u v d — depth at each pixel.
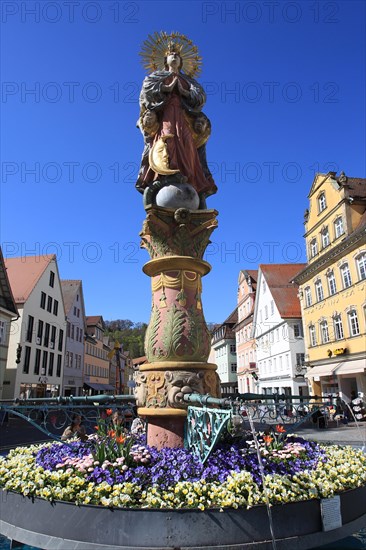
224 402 4.02
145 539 3.75
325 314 29.92
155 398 5.72
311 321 32.25
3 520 4.53
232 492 3.94
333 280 29.09
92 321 63.59
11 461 5.11
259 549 3.75
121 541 3.78
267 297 42.41
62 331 45.38
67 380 47.78
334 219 29.20
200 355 6.13
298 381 35.59
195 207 7.09
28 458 5.16
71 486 4.17
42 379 38.38
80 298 54.16
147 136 7.91
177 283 6.44
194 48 8.83
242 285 53.97
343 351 26.94
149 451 5.03
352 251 26.42
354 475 4.77
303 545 3.89
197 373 5.80
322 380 30.78
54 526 4.06
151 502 3.90
